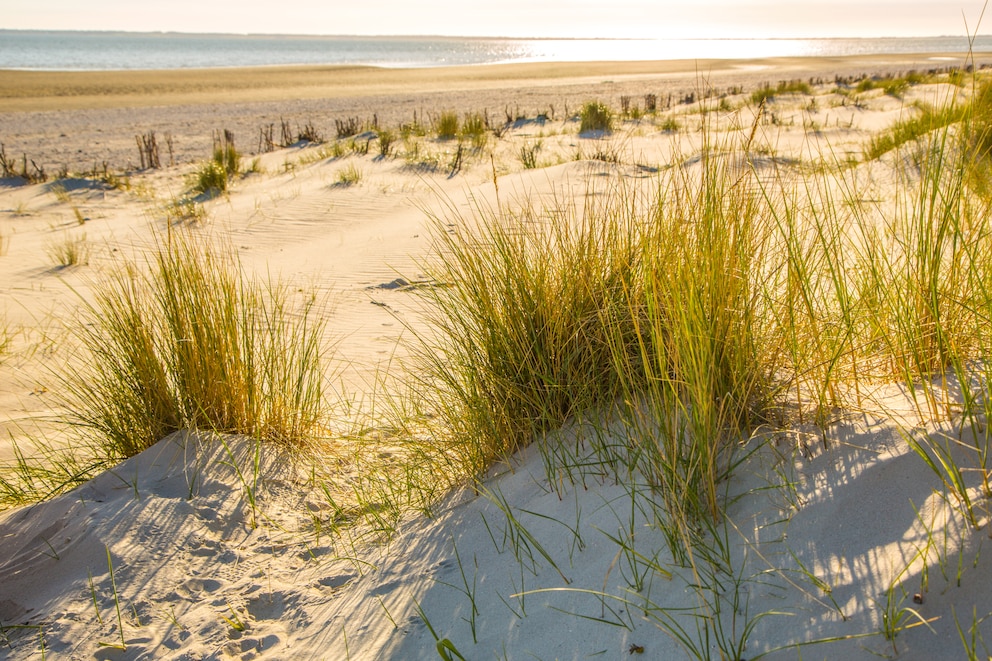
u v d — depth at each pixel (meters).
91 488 2.94
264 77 49.38
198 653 2.09
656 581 1.97
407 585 2.28
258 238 8.92
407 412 3.77
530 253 3.11
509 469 2.77
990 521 1.76
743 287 2.38
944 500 1.87
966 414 2.11
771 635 1.71
